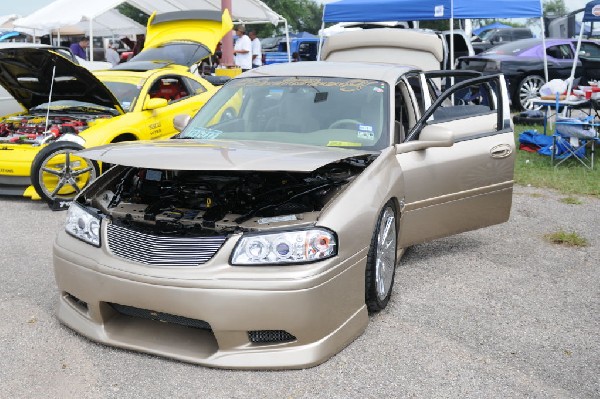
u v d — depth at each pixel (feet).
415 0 41.16
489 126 18.08
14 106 32.91
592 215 24.18
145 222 12.75
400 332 13.57
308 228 11.77
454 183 16.89
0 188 25.34
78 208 13.17
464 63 53.36
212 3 59.41
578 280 17.21
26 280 16.39
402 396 11.09
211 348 11.98
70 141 23.94
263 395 10.97
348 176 14.12
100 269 12.16
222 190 13.10
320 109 16.10
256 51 61.31
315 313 11.64
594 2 38.40
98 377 11.51
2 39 65.77
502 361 12.48
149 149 12.75
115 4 49.62
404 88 17.19
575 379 11.88
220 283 11.35
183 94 31.60
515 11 39.88
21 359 12.14
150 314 12.04
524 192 27.68
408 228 16.01
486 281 16.90
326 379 11.51
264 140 15.49
